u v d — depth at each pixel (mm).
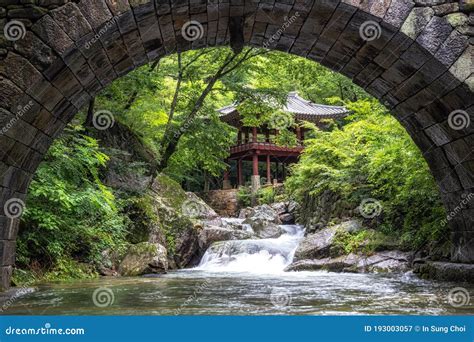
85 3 5430
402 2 5906
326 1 5844
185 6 5855
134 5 5500
